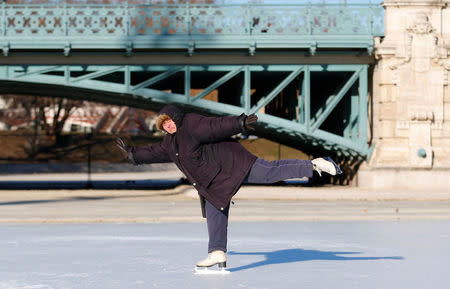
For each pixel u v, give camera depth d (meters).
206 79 31.78
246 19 25.25
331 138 26.50
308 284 6.64
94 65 25.27
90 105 64.88
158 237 11.73
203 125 6.62
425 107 26.53
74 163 52.97
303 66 26.02
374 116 27.09
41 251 9.64
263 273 7.38
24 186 31.94
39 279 7.07
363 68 26.56
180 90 34.72
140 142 53.56
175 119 6.68
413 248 9.94
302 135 27.33
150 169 53.00
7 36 24.53
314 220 15.53
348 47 25.64
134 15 25.00
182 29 25.16
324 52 26.05
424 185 26.50
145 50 25.30
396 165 26.45
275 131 28.36
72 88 26.52
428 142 26.50
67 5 24.70
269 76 29.78
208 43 25.00
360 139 26.84
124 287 6.53
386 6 26.14
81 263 8.34
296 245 10.40
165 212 17.11
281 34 25.36
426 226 13.83
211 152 6.74
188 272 7.52
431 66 26.48
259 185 30.77
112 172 50.34
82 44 24.59
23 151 54.97
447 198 23.98
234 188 6.80
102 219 15.12
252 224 14.45
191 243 10.72
